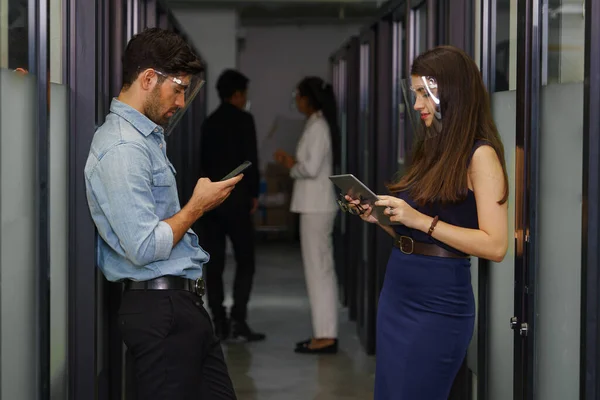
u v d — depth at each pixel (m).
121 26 3.33
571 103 2.26
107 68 3.04
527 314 2.59
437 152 2.48
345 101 7.26
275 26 12.46
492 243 2.39
